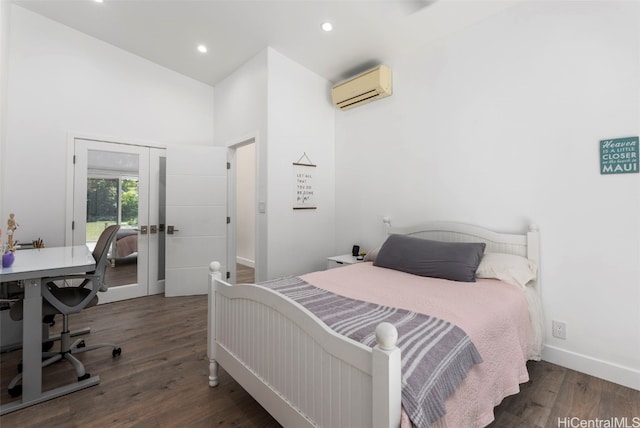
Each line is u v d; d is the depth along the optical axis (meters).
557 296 2.10
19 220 2.81
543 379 1.90
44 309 1.80
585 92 1.99
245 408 1.60
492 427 1.47
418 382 0.92
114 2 2.65
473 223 2.55
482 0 2.29
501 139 2.38
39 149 2.92
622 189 1.86
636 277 1.82
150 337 2.47
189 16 2.74
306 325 1.13
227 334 1.71
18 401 1.63
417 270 2.25
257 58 3.29
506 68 2.36
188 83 3.95
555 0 2.12
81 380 1.81
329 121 3.74
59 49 3.02
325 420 1.07
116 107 3.38
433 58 2.83
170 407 1.61
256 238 3.26
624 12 1.85
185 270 3.67
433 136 2.83
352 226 3.59
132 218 3.55
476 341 1.27
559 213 2.10
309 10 2.55
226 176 3.86
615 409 1.61
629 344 1.84
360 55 3.17
